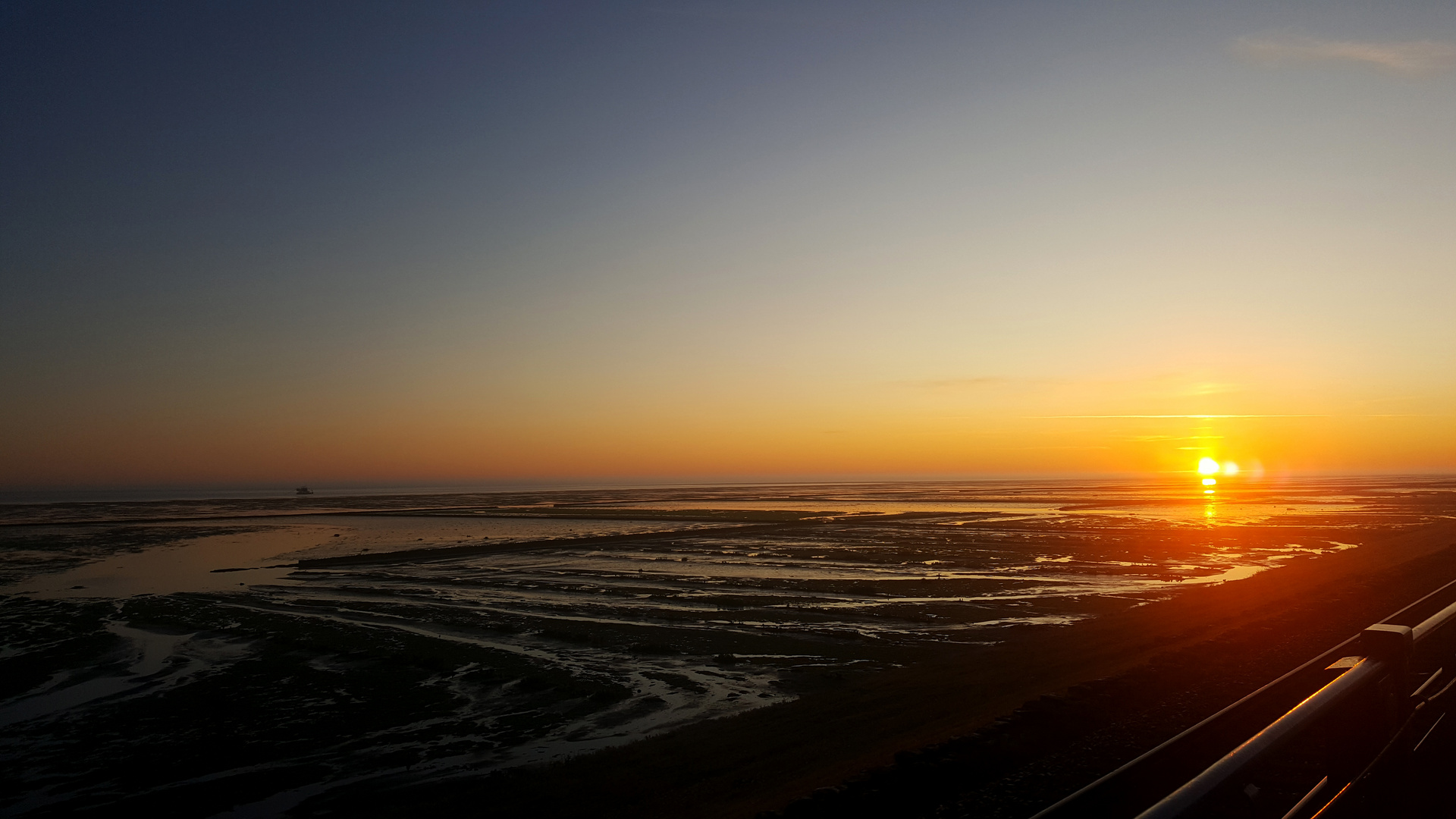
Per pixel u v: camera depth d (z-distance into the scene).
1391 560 38.06
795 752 15.19
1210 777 2.55
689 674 26.03
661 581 48.16
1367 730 3.71
